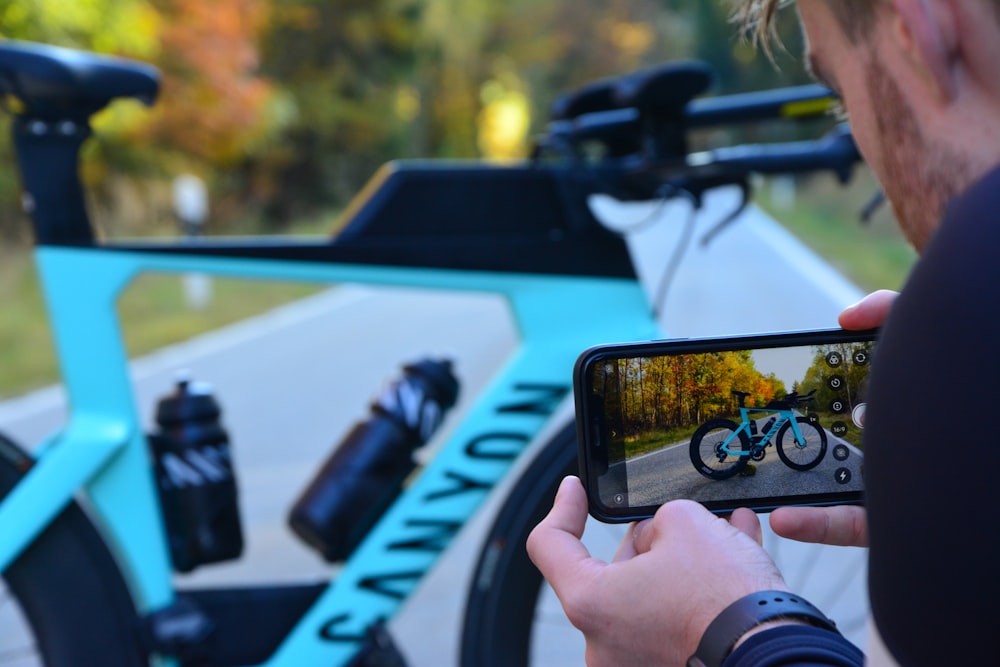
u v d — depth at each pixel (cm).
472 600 169
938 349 48
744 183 165
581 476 84
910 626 50
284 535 342
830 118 162
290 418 538
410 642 253
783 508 84
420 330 830
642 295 168
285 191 2445
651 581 69
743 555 68
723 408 85
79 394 167
